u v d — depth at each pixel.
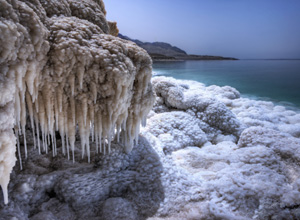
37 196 1.62
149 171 1.98
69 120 1.63
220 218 1.61
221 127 3.25
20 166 1.68
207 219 1.63
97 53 1.52
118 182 1.89
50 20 1.56
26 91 1.42
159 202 1.77
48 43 1.38
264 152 2.28
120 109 1.66
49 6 1.68
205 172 2.15
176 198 1.80
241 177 2.01
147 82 1.83
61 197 1.68
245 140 2.63
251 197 1.78
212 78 12.71
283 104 6.45
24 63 1.19
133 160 2.09
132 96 1.83
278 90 8.91
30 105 1.48
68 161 1.85
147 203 1.76
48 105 1.50
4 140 1.10
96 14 2.19
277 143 2.38
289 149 2.25
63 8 1.78
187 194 1.84
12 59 1.11
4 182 1.16
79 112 1.60
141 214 1.69
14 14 1.16
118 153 2.01
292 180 2.01
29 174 1.68
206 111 3.36
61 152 1.94
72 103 1.56
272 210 1.66
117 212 1.64
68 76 1.48
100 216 1.65
